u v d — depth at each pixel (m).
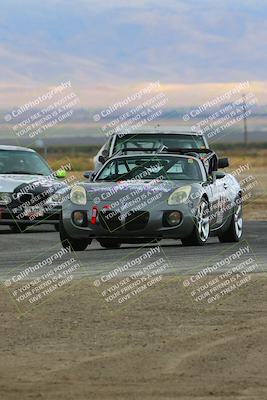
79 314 25.12
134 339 22.12
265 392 17.73
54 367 19.66
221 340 21.91
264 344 21.47
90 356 20.58
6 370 19.42
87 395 17.53
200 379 18.66
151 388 18.00
